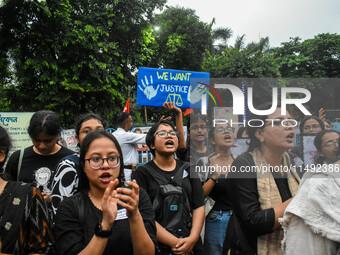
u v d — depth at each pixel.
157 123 2.22
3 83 10.49
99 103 10.04
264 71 9.84
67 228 1.32
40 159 2.05
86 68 9.67
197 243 2.05
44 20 8.80
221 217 2.11
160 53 15.45
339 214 1.36
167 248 1.85
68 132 4.36
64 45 8.91
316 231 1.36
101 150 1.37
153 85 2.69
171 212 1.89
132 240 1.28
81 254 1.16
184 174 2.07
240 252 1.71
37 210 1.36
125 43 10.72
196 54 15.92
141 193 1.51
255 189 1.63
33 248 1.32
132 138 3.49
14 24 8.58
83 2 9.98
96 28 9.61
